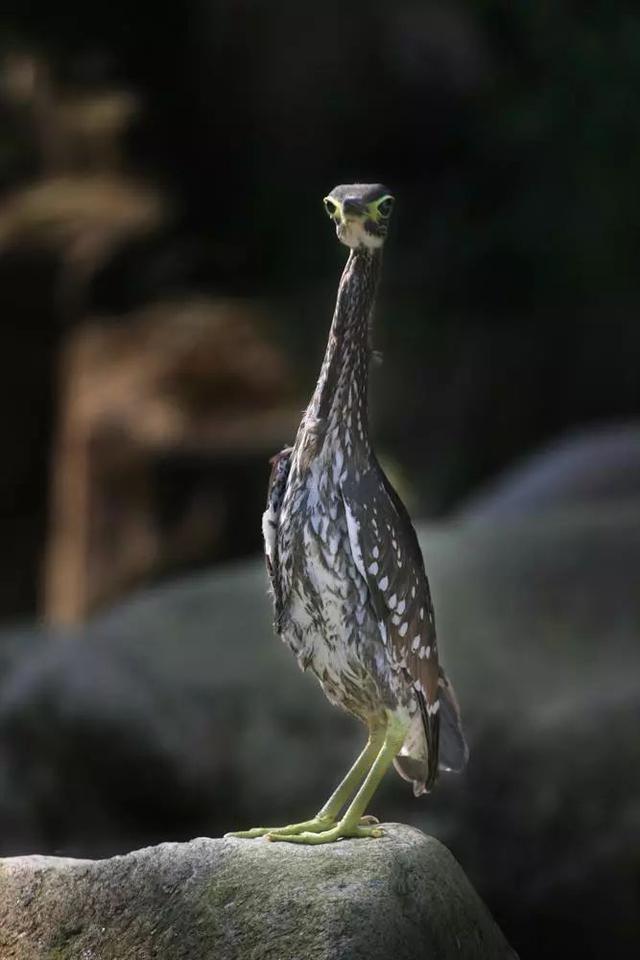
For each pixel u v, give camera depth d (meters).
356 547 4.41
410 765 4.90
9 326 16.28
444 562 10.45
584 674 9.56
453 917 4.44
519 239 18.33
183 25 17.97
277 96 18.36
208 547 14.41
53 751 9.41
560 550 10.38
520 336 18.22
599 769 8.98
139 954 4.38
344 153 18.89
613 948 8.77
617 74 17.45
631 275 18.09
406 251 19.14
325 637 4.51
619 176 17.81
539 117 17.77
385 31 18.42
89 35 17.70
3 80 17.06
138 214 16.98
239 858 4.42
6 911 4.69
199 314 16.08
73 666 9.61
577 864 8.83
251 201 18.72
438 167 19.14
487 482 17.95
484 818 9.01
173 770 9.28
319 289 18.34
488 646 9.76
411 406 18.38
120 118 17.44
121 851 9.22
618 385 17.67
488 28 18.81
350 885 4.27
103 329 16.34
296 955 4.16
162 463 14.38
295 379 16.38
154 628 10.01
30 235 16.28
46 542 17.17
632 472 13.44
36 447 16.78
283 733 9.32
